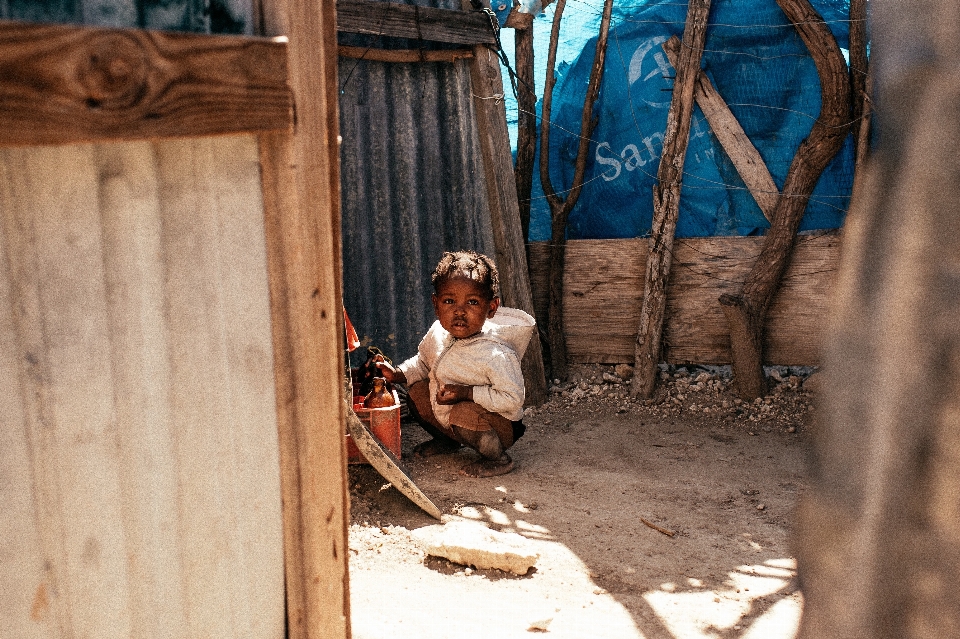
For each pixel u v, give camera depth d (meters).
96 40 1.04
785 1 4.66
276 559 1.54
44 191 1.15
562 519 3.44
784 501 3.70
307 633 1.61
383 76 4.84
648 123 5.23
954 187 0.72
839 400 0.81
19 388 1.17
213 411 1.39
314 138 1.41
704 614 2.63
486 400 3.84
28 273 1.15
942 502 0.72
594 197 5.42
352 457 3.78
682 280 5.30
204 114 1.20
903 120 0.76
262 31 1.35
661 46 5.13
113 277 1.24
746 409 5.01
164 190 1.27
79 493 1.26
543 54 5.31
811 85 4.94
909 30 0.76
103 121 1.07
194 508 1.40
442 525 3.33
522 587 2.81
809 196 4.96
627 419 4.97
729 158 5.13
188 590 1.42
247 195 1.37
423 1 4.80
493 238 5.07
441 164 5.04
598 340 5.48
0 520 1.18
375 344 5.05
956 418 0.71
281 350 1.45
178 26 1.34
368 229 4.94
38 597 1.24
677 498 3.71
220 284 1.36
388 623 2.52
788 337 5.15
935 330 0.72
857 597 0.78
